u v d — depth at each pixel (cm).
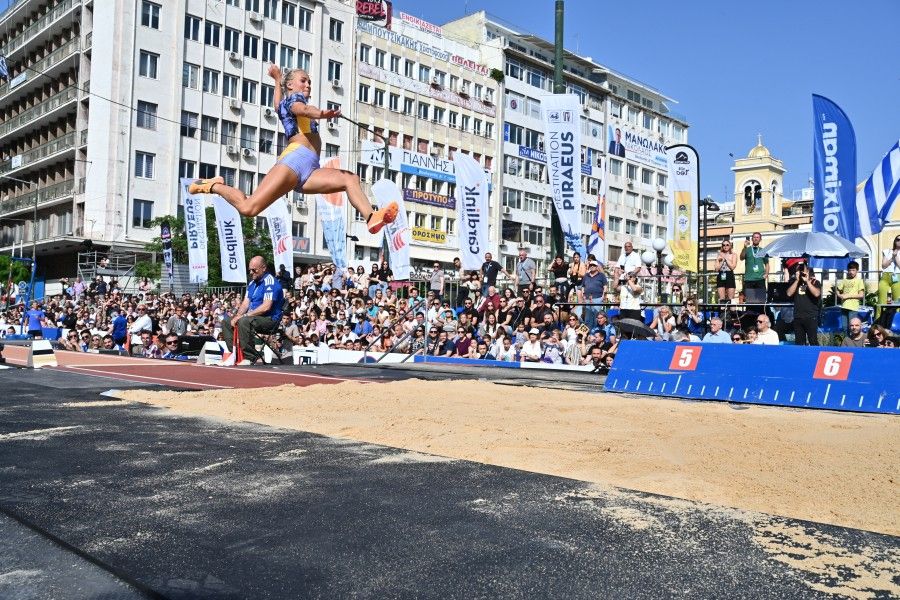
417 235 5769
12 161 5669
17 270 5334
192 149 4784
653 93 8269
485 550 265
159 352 1905
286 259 2544
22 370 1074
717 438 504
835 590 229
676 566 249
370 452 452
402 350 1725
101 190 4472
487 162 6438
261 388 807
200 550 265
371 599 221
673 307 1571
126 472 392
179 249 4394
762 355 767
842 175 1420
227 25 4928
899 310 1352
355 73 5522
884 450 464
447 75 6131
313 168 720
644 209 7931
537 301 1605
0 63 4597
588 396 773
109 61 4475
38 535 282
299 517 307
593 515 311
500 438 501
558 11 1587
